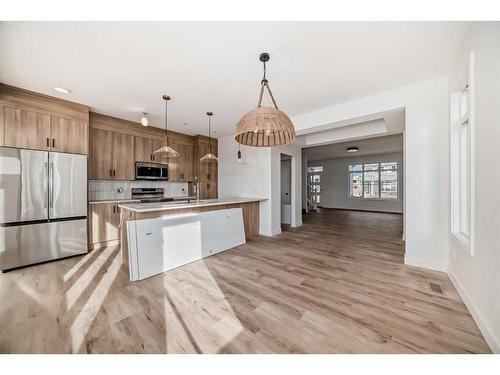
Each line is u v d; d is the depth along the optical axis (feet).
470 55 5.76
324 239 14.75
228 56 7.23
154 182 16.90
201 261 10.52
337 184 36.35
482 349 4.77
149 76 8.57
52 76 8.54
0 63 7.59
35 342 5.01
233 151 18.42
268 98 10.71
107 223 12.89
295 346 4.92
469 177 5.97
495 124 4.72
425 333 5.32
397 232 16.99
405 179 9.78
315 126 12.55
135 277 8.33
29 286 7.78
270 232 15.83
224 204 13.19
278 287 7.77
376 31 6.06
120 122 14.02
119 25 5.76
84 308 6.41
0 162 8.98
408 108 9.49
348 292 7.38
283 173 21.20
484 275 5.23
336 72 8.31
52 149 10.39
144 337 5.20
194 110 12.46
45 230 10.10
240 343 5.02
